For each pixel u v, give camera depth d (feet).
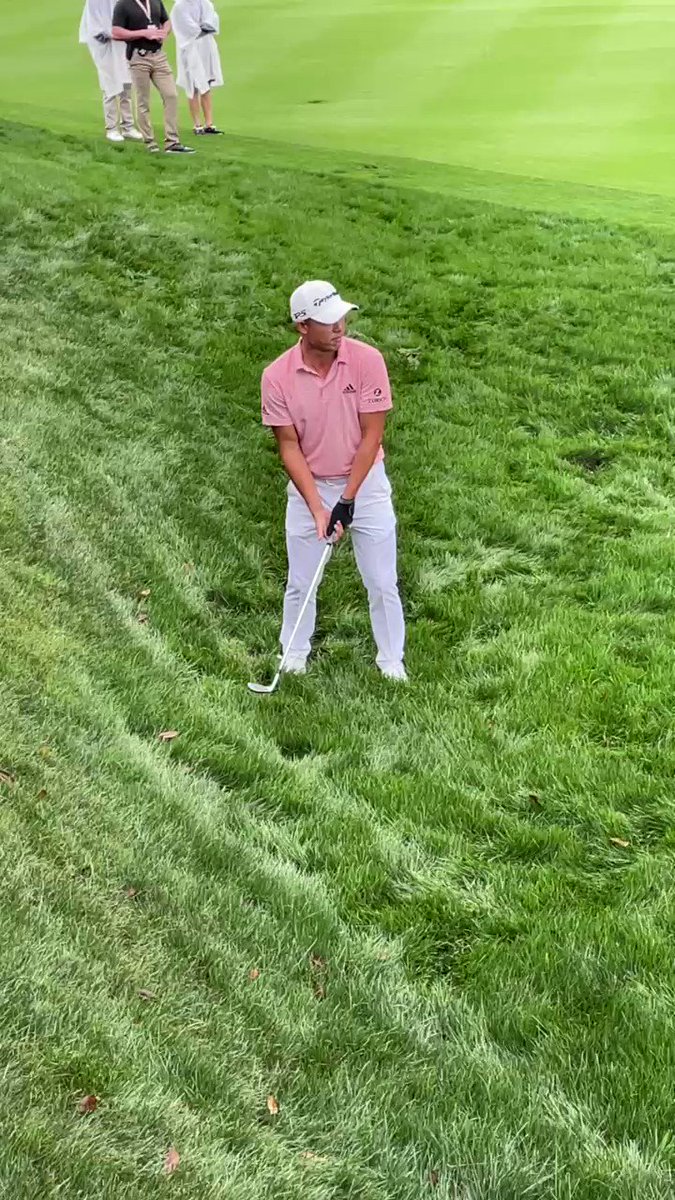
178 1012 10.07
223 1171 8.41
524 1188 8.98
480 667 17.24
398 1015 10.78
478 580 19.66
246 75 60.85
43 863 11.27
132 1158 8.20
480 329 29.63
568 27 70.90
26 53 68.49
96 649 16.21
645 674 16.55
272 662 17.49
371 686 16.83
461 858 13.17
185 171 40.57
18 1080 8.46
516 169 43.34
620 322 29.96
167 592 18.66
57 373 25.39
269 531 21.27
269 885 12.38
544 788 14.40
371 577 16.60
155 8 41.37
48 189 36.45
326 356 14.97
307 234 35.06
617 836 13.46
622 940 11.80
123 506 20.72
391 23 75.15
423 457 23.59
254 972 10.93
